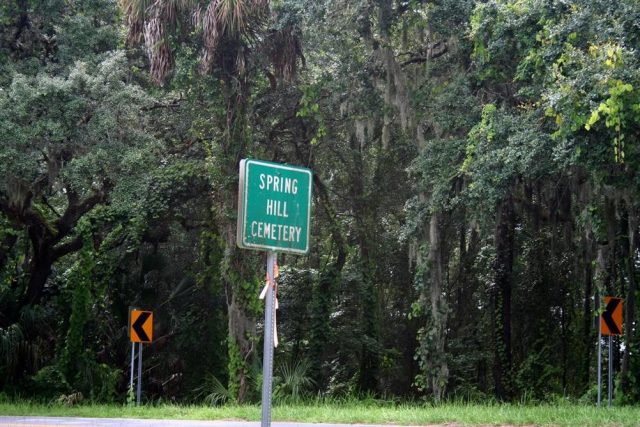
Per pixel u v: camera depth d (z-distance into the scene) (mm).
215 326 28016
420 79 23969
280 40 23047
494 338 29391
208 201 25828
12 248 29094
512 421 13000
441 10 21797
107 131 21062
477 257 32469
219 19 21141
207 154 25406
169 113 26953
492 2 18891
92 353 26078
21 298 27172
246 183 4445
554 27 16172
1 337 24922
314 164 27516
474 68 22422
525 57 18641
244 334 23391
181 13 22406
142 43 25156
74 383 25250
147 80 26312
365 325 29453
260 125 26172
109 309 28406
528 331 31328
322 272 28438
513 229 28484
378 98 23625
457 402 22172
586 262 24656
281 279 30828
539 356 29250
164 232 28156
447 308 23297
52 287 28594
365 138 25375
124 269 28422
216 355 27906
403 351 33219
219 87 23219
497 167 19156
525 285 31312
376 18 23734
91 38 23219
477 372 34125
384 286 33969
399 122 25219
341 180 29703
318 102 25625
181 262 29516
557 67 15336
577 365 30719
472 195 19828
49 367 25203
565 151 16078
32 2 22844
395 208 30609
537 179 21734
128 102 21328
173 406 19469
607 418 13094
